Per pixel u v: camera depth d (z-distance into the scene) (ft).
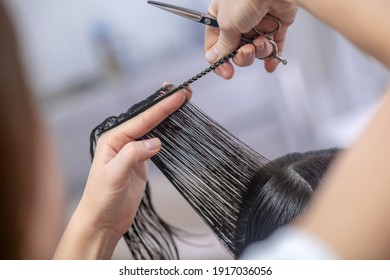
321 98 6.82
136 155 2.09
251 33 2.29
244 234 2.07
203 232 3.07
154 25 6.23
